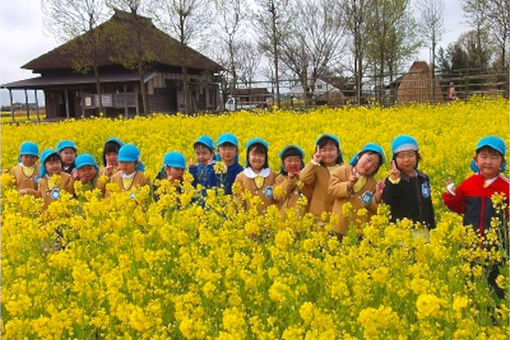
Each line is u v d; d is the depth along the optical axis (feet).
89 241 17.90
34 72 140.05
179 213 19.25
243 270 13.75
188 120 63.87
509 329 11.49
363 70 135.95
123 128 57.93
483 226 17.84
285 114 68.13
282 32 120.37
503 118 49.47
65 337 12.62
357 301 13.24
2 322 11.96
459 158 29.91
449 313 12.04
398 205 18.97
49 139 52.90
